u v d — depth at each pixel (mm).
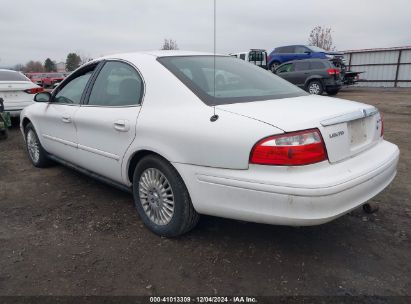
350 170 2520
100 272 2701
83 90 3957
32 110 4941
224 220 3434
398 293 2447
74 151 4047
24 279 2627
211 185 2635
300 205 2322
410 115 10148
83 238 3191
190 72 3156
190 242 3080
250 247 2998
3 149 6457
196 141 2668
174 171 2898
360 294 2441
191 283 2572
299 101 2953
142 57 3395
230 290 2496
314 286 2523
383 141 3209
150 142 2988
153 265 2779
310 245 3021
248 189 2459
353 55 24500
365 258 2840
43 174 4910
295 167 2344
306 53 20000
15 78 8797
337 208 2389
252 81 3357
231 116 2582
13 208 3830
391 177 2969
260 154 2391
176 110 2887
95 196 4125
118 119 3287
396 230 3258
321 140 2426
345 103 2979
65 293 2482
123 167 3355
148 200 3238
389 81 23422
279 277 2623
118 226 3398
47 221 3523
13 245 3082
